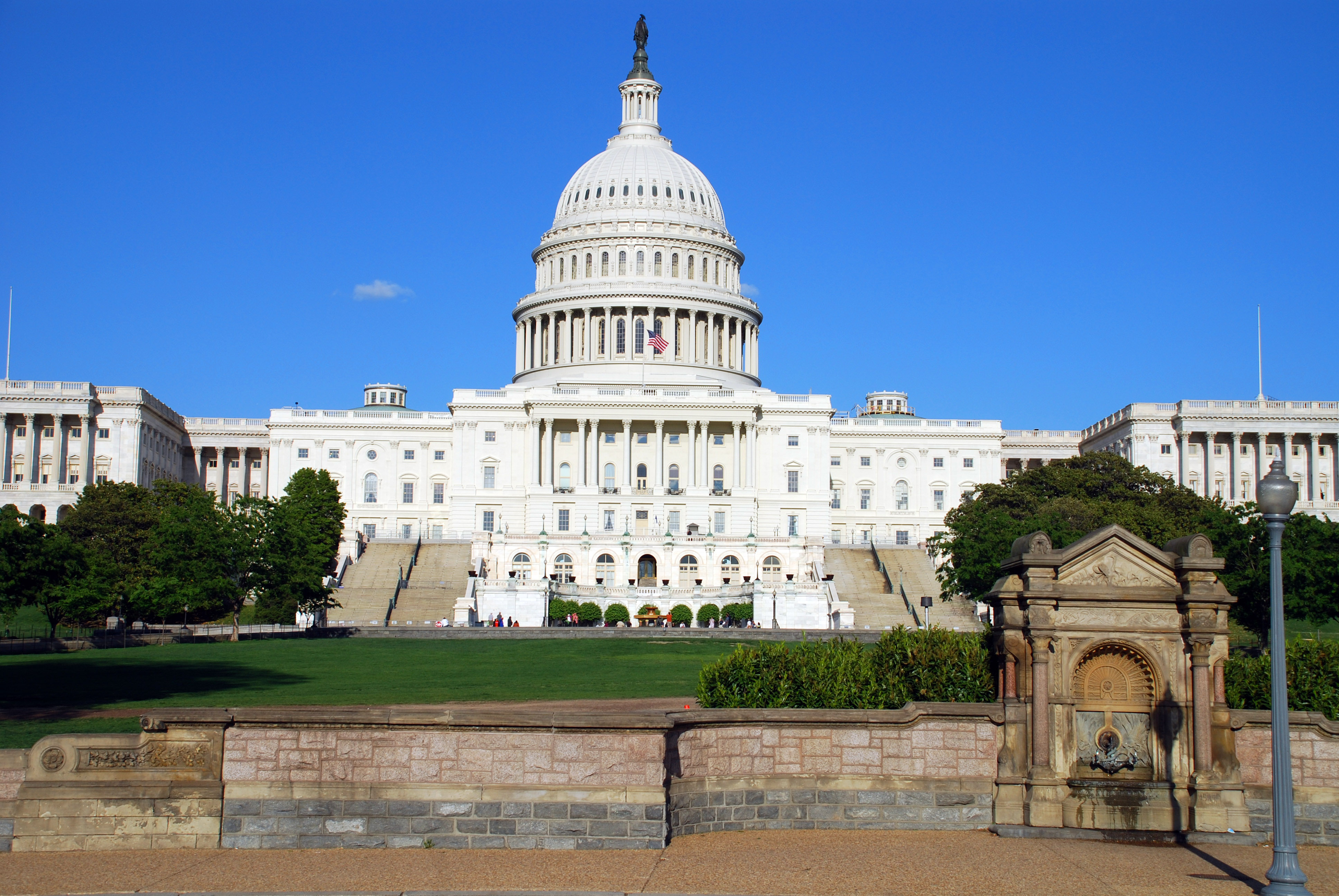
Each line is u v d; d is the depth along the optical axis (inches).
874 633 4020.7
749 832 1186.0
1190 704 1185.4
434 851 1109.1
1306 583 3090.6
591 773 1130.0
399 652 3097.9
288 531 3922.2
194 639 3681.1
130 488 5221.5
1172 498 5206.7
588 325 7327.8
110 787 1123.3
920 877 1015.6
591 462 6451.8
